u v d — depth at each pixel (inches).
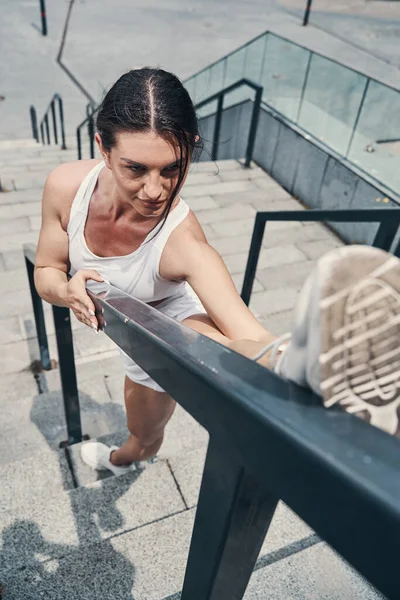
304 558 70.4
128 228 52.9
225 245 231.9
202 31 790.5
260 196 279.3
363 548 14.3
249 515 23.0
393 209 100.5
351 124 242.2
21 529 78.7
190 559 27.4
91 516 81.3
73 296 51.7
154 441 88.7
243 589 27.5
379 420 17.1
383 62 653.9
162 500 84.7
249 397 18.5
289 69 276.8
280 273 215.2
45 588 69.2
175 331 26.3
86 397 147.1
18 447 133.1
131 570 71.8
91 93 583.8
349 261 15.5
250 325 46.7
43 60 661.3
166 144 42.2
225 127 349.4
